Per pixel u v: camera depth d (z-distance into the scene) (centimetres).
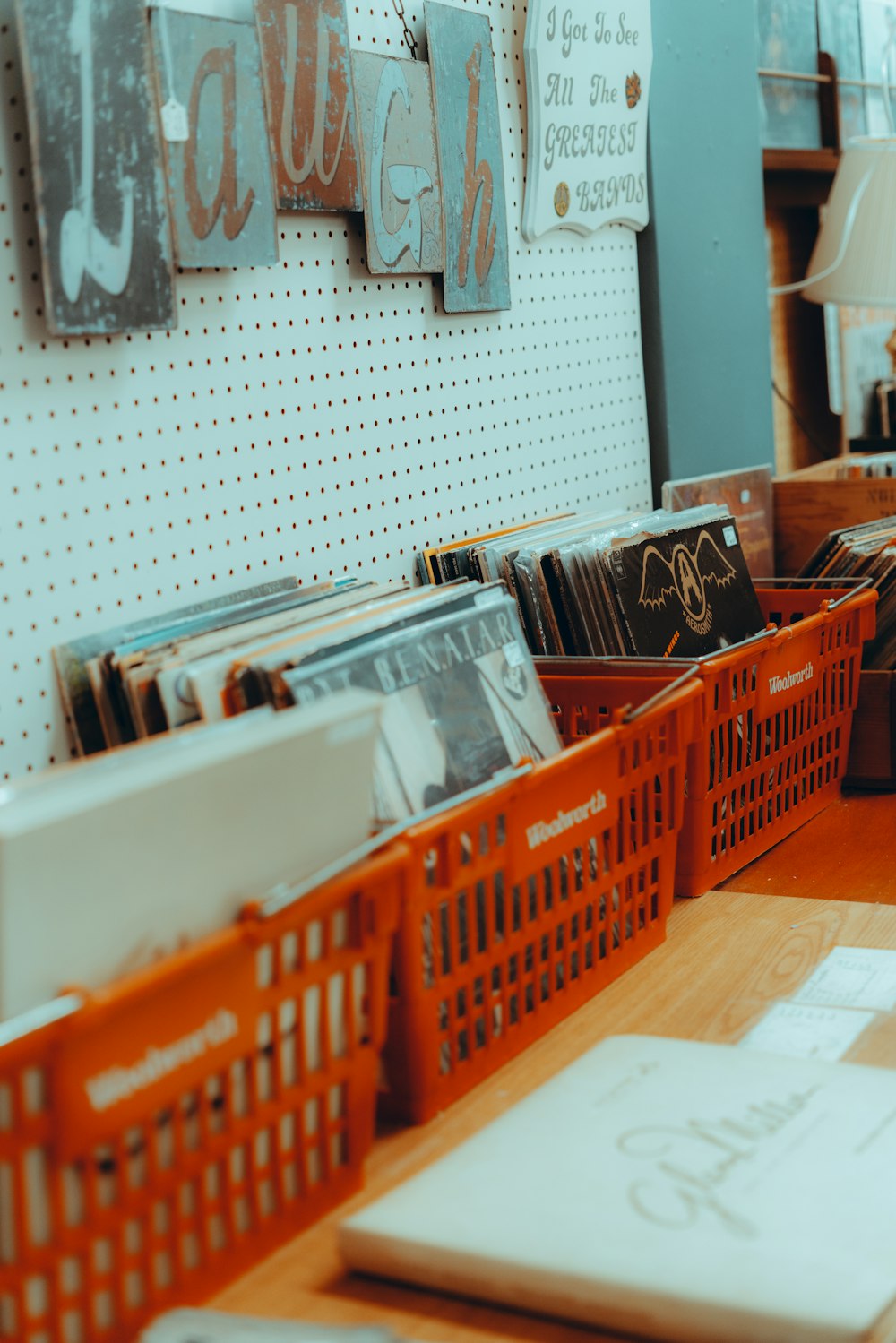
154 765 68
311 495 138
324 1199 84
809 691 159
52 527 110
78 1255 67
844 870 147
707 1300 67
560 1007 109
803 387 304
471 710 109
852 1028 104
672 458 202
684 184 201
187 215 116
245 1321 68
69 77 104
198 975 70
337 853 81
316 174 131
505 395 168
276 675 96
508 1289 73
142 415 118
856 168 247
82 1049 64
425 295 153
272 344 132
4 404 105
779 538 221
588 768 109
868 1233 71
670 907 129
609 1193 77
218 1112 75
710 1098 87
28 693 108
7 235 104
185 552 123
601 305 188
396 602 118
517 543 146
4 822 60
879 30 306
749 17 217
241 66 120
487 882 98
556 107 169
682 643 146
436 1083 95
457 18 151
